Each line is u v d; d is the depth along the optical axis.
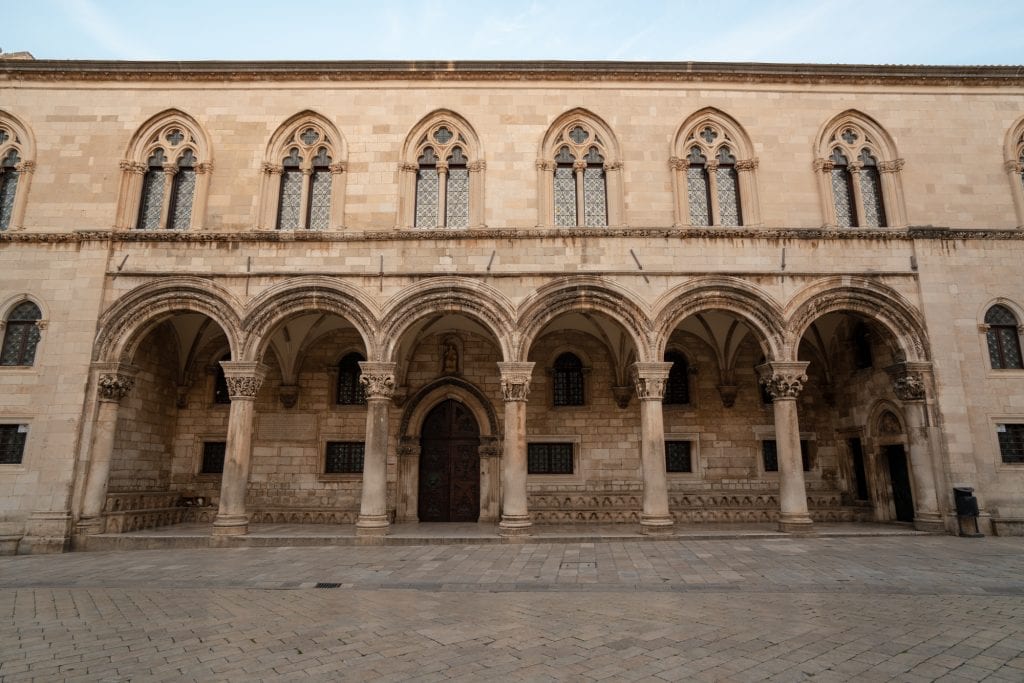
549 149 19.48
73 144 19.16
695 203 19.42
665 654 7.13
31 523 16.34
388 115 19.59
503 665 6.79
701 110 19.72
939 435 17.39
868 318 18.52
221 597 10.62
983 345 18.06
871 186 19.67
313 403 21.78
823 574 11.76
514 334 17.48
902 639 7.68
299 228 19.02
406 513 20.83
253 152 19.30
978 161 19.59
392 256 18.11
